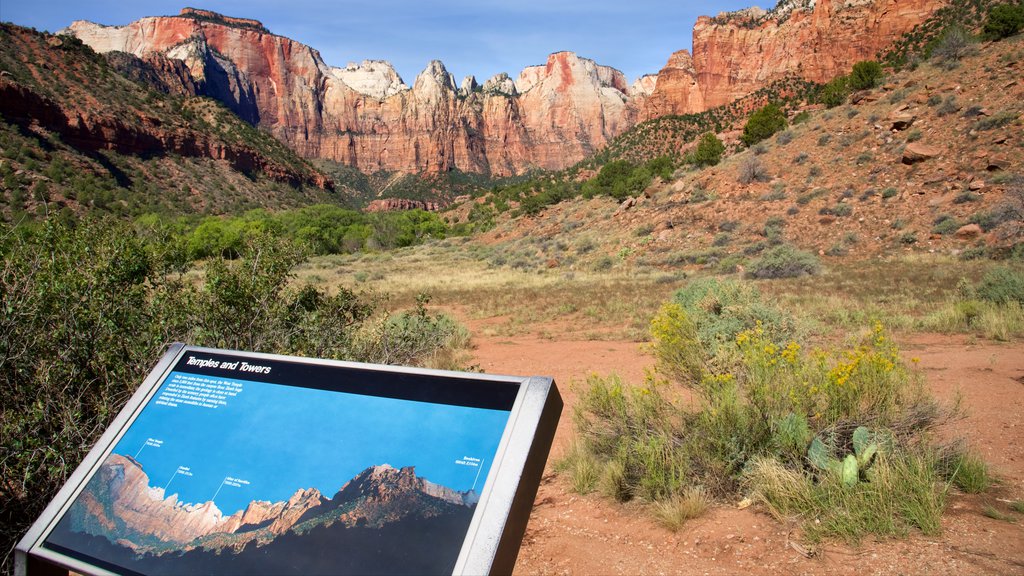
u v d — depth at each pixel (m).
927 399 4.95
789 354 4.89
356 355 6.96
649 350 6.33
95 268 4.66
